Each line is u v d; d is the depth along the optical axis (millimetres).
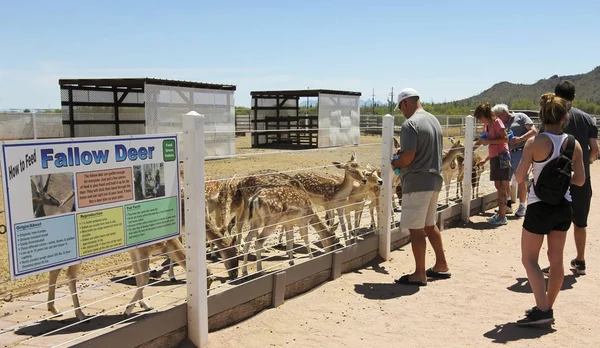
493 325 5227
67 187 3861
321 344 4812
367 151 24438
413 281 6520
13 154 3521
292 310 5609
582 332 4992
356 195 8570
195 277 4625
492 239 8742
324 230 7027
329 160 20438
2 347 4020
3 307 5340
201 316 4668
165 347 4539
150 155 4441
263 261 7160
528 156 5094
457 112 47438
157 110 19422
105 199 4113
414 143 6305
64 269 6957
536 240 5086
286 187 6766
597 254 7688
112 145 4137
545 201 4965
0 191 11320
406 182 6469
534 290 5109
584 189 6504
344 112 28359
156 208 4527
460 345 4770
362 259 7340
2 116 25516
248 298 5367
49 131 26719
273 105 29859
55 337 4438
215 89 21406
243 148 27203
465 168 9969
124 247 4289
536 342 4793
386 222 7559
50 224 3764
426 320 5383
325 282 6562
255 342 4832
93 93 21625
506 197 9828
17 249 3584
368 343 4836
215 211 7797
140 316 4629
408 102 6672
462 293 6180
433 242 6762
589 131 6457
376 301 5930
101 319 4922
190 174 4555
